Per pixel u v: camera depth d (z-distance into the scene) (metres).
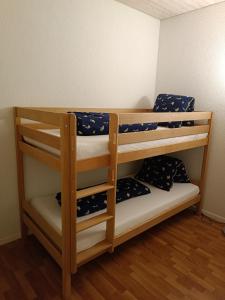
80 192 1.48
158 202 2.25
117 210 2.02
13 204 2.15
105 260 1.96
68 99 2.30
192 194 2.66
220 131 2.63
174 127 2.46
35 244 2.15
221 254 2.11
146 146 1.92
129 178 2.74
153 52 3.05
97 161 1.56
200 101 2.77
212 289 1.69
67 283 1.53
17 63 1.93
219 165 2.68
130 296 1.60
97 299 1.56
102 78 2.55
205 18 2.61
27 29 1.93
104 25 2.45
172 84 3.02
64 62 2.20
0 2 1.77
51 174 2.33
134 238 2.30
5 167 2.04
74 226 1.45
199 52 2.71
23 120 2.01
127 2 2.53
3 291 1.60
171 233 2.42
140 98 3.03
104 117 2.02
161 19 3.00
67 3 2.12
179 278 1.79
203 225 2.62
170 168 2.69
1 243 2.13
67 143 1.34
